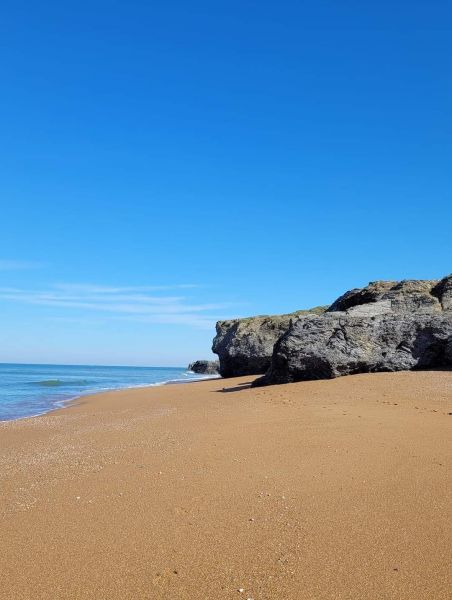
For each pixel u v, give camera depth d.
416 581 5.45
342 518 7.05
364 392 18.58
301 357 24.12
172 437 12.79
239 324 46.09
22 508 8.05
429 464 9.01
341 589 5.37
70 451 12.23
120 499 8.19
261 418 14.48
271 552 6.21
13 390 46.03
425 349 23.59
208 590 5.43
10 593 5.49
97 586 5.58
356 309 26.33
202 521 7.17
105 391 40.84
